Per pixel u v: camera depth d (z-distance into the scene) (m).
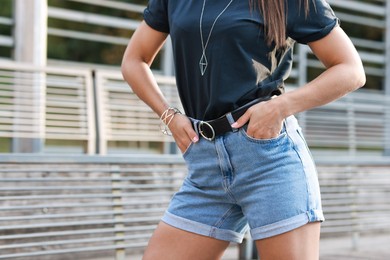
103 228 4.70
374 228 6.32
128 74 2.63
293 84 8.84
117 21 7.28
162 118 2.55
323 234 6.47
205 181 2.46
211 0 2.35
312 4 2.34
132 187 4.68
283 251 2.34
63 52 11.91
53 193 4.39
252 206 2.37
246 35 2.31
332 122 7.37
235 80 2.34
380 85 11.95
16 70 5.16
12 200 4.21
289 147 2.36
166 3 2.54
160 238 2.55
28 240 4.29
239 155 2.35
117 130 5.69
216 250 2.54
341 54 2.36
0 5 11.34
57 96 5.34
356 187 6.25
